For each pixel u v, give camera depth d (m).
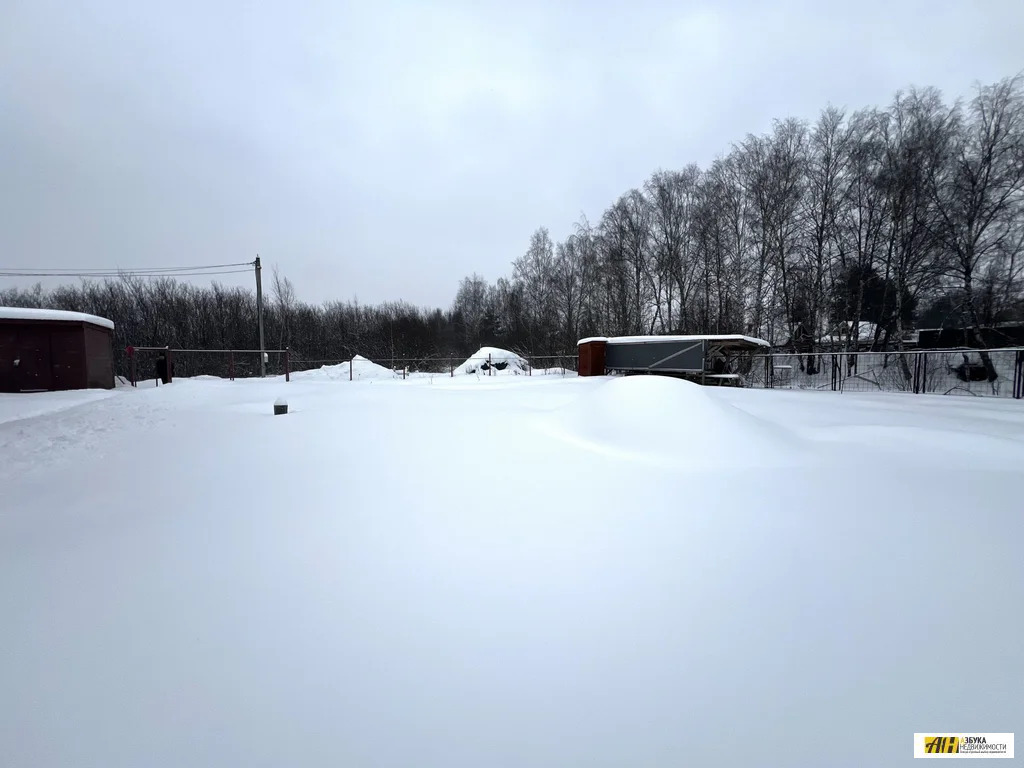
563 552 2.98
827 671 1.89
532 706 1.72
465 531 3.33
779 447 5.52
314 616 2.31
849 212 23.56
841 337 24.12
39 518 3.81
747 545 3.06
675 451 5.30
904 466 4.98
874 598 2.43
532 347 37.38
